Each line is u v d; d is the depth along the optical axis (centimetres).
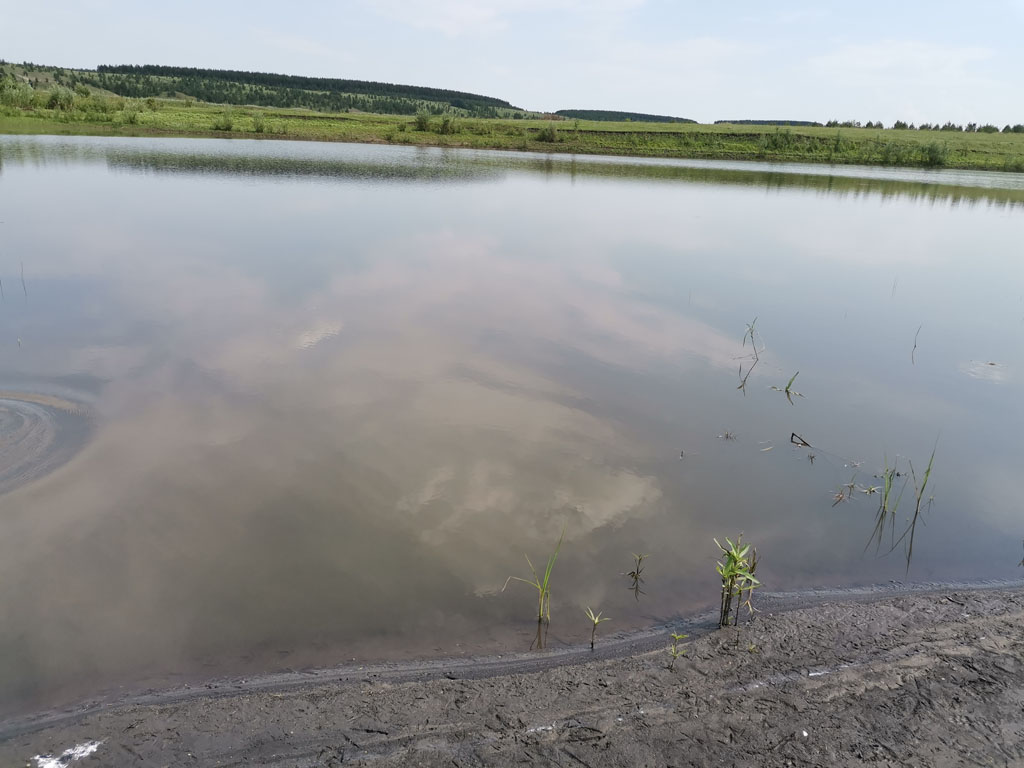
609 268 1584
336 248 1639
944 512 646
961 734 384
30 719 380
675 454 744
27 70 11419
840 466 732
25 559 520
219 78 17088
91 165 2977
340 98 13525
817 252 1877
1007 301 1424
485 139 6053
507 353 1017
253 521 586
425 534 579
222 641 450
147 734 370
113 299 1182
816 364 1036
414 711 393
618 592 520
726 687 419
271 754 358
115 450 689
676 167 4781
